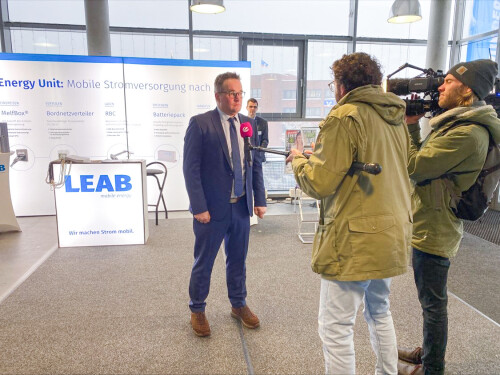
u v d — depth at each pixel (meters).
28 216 5.03
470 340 2.19
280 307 2.58
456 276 3.15
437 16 5.42
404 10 4.44
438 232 1.59
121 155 5.15
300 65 5.72
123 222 3.84
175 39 5.46
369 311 1.56
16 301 2.64
